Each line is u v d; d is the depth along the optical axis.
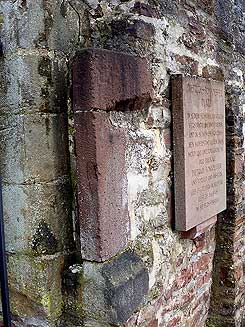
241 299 2.87
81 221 1.58
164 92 2.00
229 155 2.68
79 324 1.63
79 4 1.68
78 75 1.49
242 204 2.81
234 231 2.70
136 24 1.78
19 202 1.58
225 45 2.74
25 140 1.53
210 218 2.39
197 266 2.51
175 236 2.16
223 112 2.53
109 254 1.60
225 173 2.57
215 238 2.76
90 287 1.58
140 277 1.71
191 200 2.11
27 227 1.58
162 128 2.00
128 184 1.75
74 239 1.66
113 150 1.60
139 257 1.79
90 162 1.52
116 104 1.59
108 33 1.81
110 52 1.54
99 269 1.57
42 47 1.52
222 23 2.68
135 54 1.77
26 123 1.52
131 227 1.77
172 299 2.18
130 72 1.65
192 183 2.12
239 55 2.97
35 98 1.52
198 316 2.58
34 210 1.56
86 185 1.55
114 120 1.62
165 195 2.04
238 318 2.82
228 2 2.76
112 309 1.55
